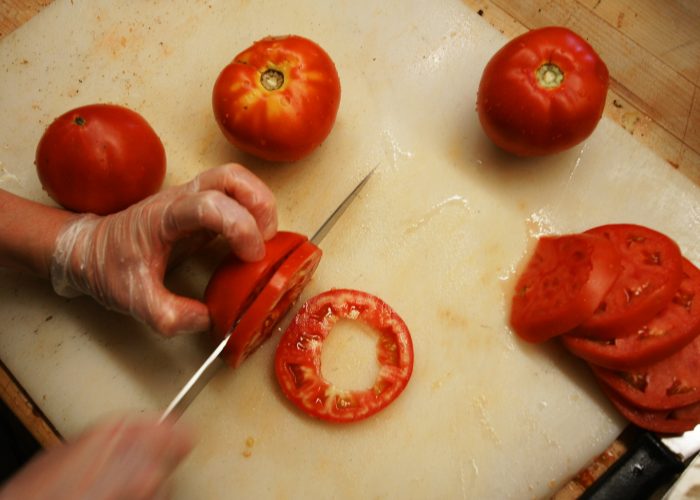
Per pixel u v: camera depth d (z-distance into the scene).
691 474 0.42
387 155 0.52
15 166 0.51
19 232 0.45
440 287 0.50
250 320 0.43
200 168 0.52
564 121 0.45
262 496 0.47
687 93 0.54
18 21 0.54
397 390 0.47
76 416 0.47
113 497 0.37
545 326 0.46
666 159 0.53
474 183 0.51
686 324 0.45
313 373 0.47
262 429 0.48
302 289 0.49
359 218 0.51
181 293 0.49
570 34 0.46
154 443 0.38
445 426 0.48
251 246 0.42
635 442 0.46
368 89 0.53
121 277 0.44
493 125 0.48
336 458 0.47
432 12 0.54
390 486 0.47
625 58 0.55
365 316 0.48
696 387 0.45
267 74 0.46
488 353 0.49
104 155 0.44
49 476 0.37
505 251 0.50
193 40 0.54
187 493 0.47
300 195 0.51
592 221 0.51
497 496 0.47
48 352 0.48
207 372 0.47
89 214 0.46
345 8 0.54
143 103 0.53
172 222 0.42
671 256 0.45
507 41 0.53
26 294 0.49
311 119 0.46
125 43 0.53
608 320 0.45
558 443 0.48
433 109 0.52
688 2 0.54
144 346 0.48
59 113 0.52
